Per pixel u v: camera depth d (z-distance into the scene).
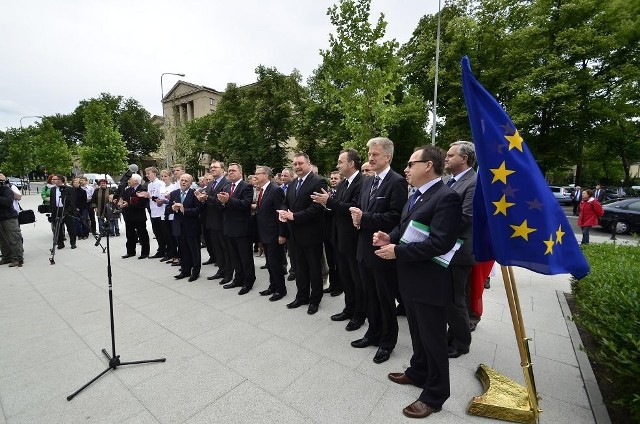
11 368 2.61
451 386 2.33
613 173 28.23
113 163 24.56
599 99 13.41
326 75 9.33
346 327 3.27
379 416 2.03
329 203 3.14
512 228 1.85
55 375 2.51
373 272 2.65
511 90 13.45
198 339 3.07
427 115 17.22
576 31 12.63
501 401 2.03
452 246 1.83
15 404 2.18
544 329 3.23
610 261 3.48
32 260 6.34
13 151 28.03
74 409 2.12
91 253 6.96
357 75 8.65
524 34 13.05
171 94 44.91
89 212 9.05
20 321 3.49
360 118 8.96
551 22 13.44
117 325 3.38
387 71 8.84
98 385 2.38
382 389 2.30
